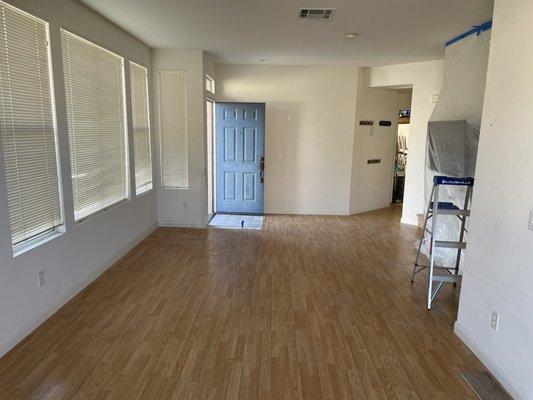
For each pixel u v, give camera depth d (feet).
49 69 9.61
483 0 10.12
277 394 6.98
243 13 11.57
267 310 10.28
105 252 12.91
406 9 10.94
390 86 20.95
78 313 9.85
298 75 21.13
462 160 11.92
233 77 21.11
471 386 7.28
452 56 14.06
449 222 13.28
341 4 10.61
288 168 22.17
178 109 17.69
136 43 15.25
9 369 7.48
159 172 18.25
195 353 8.20
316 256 14.90
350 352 8.38
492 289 7.73
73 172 10.86
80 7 10.91
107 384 7.13
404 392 7.10
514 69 7.17
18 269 8.34
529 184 6.67
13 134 8.31
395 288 11.92
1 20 7.86
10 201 8.27
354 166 22.30
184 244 16.10
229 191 21.93
